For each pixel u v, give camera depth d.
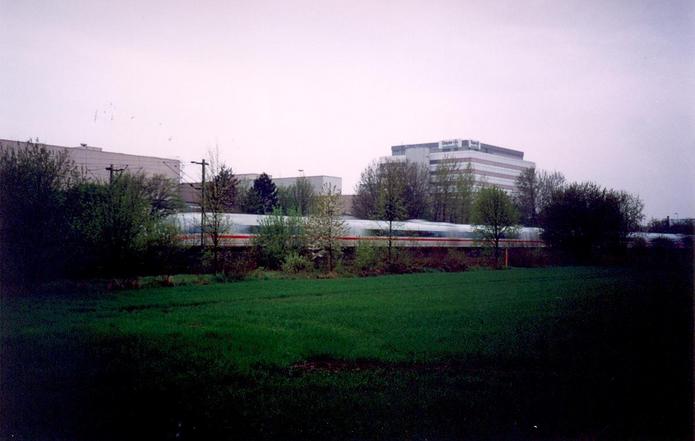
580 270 47.09
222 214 36.06
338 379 11.48
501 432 8.95
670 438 8.87
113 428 8.80
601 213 58.62
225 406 9.74
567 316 19.97
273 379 11.44
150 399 10.07
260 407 9.68
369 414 9.51
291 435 8.57
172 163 77.00
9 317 18.39
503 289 29.72
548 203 63.97
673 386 11.38
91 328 16.42
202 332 15.91
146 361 12.61
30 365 12.20
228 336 15.41
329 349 13.84
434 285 31.89
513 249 57.44
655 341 15.73
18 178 24.69
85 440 8.39
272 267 41.34
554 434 8.96
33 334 15.41
